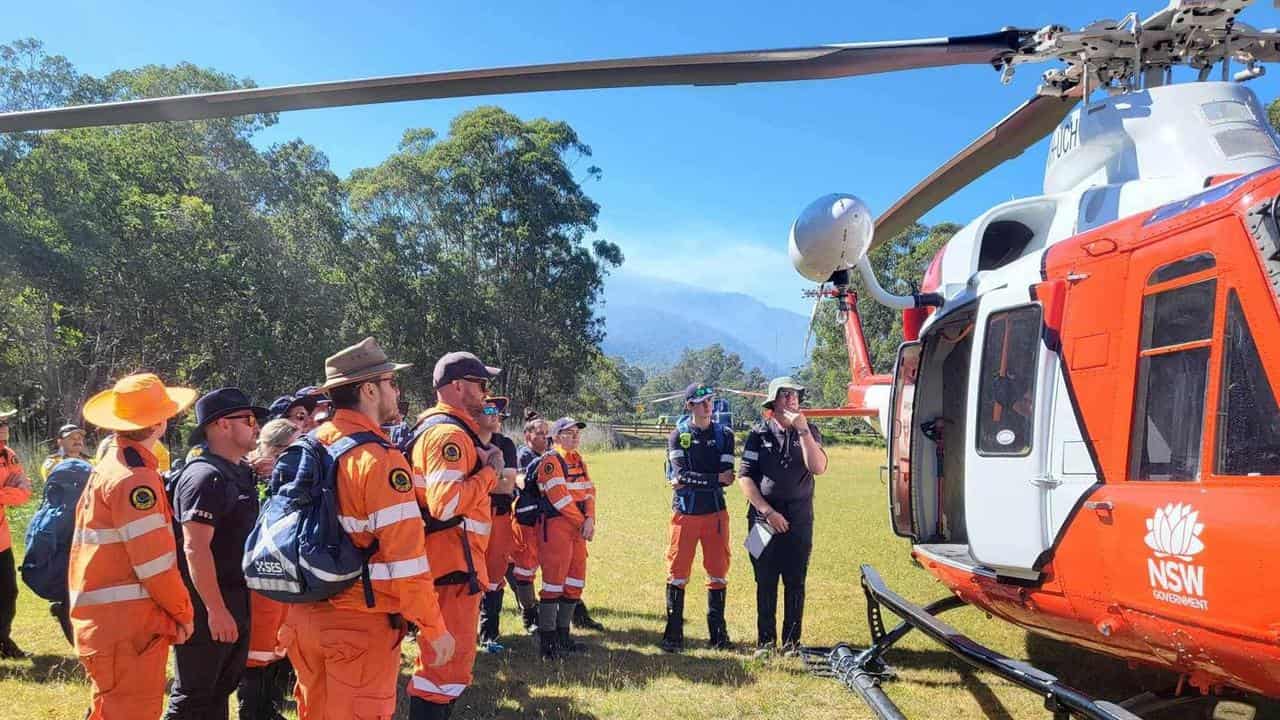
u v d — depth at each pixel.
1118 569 3.30
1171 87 4.27
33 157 29.91
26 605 7.86
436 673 3.93
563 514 6.08
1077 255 3.80
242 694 4.49
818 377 68.94
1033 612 4.05
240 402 4.05
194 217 33.78
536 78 3.68
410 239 51.56
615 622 7.25
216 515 3.83
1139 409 3.31
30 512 12.31
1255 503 2.70
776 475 6.11
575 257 56.41
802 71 3.92
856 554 10.45
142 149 35.91
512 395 54.38
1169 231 3.25
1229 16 4.06
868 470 26.69
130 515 3.38
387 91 3.72
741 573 9.45
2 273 27.30
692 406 6.29
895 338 57.56
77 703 5.13
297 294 37.56
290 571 2.84
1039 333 3.86
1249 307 2.83
